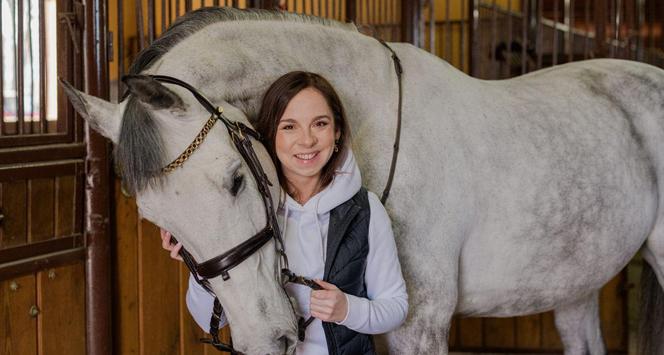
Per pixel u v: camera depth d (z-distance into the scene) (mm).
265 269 1237
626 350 3285
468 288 1778
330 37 1594
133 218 2064
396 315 1333
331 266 1307
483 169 1723
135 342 2092
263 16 1522
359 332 1335
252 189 1226
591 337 2455
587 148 1940
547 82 2100
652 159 2123
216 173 1172
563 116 1957
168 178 1162
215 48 1396
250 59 1426
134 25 3398
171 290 2240
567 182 1867
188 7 2180
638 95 2156
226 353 2494
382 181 1566
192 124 1193
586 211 1905
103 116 1226
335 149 1340
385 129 1599
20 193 1674
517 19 4770
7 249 1633
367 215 1342
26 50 2439
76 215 1854
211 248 1184
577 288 1995
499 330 3391
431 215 1608
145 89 1115
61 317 1812
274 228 1261
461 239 1688
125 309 2047
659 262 2234
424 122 1646
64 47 1825
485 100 1831
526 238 1802
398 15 4207
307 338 1347
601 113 2047
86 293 1896
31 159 1698
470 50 3537
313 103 1284
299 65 1505
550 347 3357
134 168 1156
